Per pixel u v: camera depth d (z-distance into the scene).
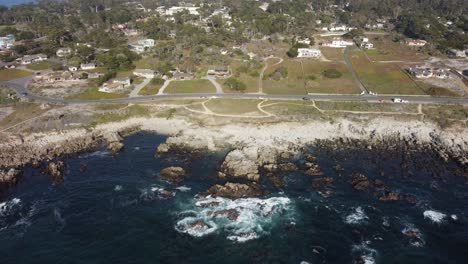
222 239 84.06
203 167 112.50
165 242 83.25
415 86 169.75
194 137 128.12
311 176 107.75
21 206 95.44
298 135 129.75
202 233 85.75
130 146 126.00
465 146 121.75
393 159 116.69
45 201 97.44
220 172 108.31
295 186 103.19
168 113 146.12
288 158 116.94
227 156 113.50
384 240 83.75
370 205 95.56
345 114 142.00
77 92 166.75
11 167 112.81
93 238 84.38
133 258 78.81
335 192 100.69
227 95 162.75
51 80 182.50
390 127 132.88
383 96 158.88
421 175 108.38
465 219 90.31
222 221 89.50
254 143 124.19
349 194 99.94
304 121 137.88
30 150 121.56
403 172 109.75
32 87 173.75
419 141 126.00
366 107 146.38
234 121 138.50
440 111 142.00
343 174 108.81
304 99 156.38
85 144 126.25
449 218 90.69
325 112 144.12
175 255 79.69
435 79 178.88
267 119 139.50
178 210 93.44
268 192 100.31
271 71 195.88
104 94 163.75
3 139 127.06
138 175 109.00
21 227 87.69
